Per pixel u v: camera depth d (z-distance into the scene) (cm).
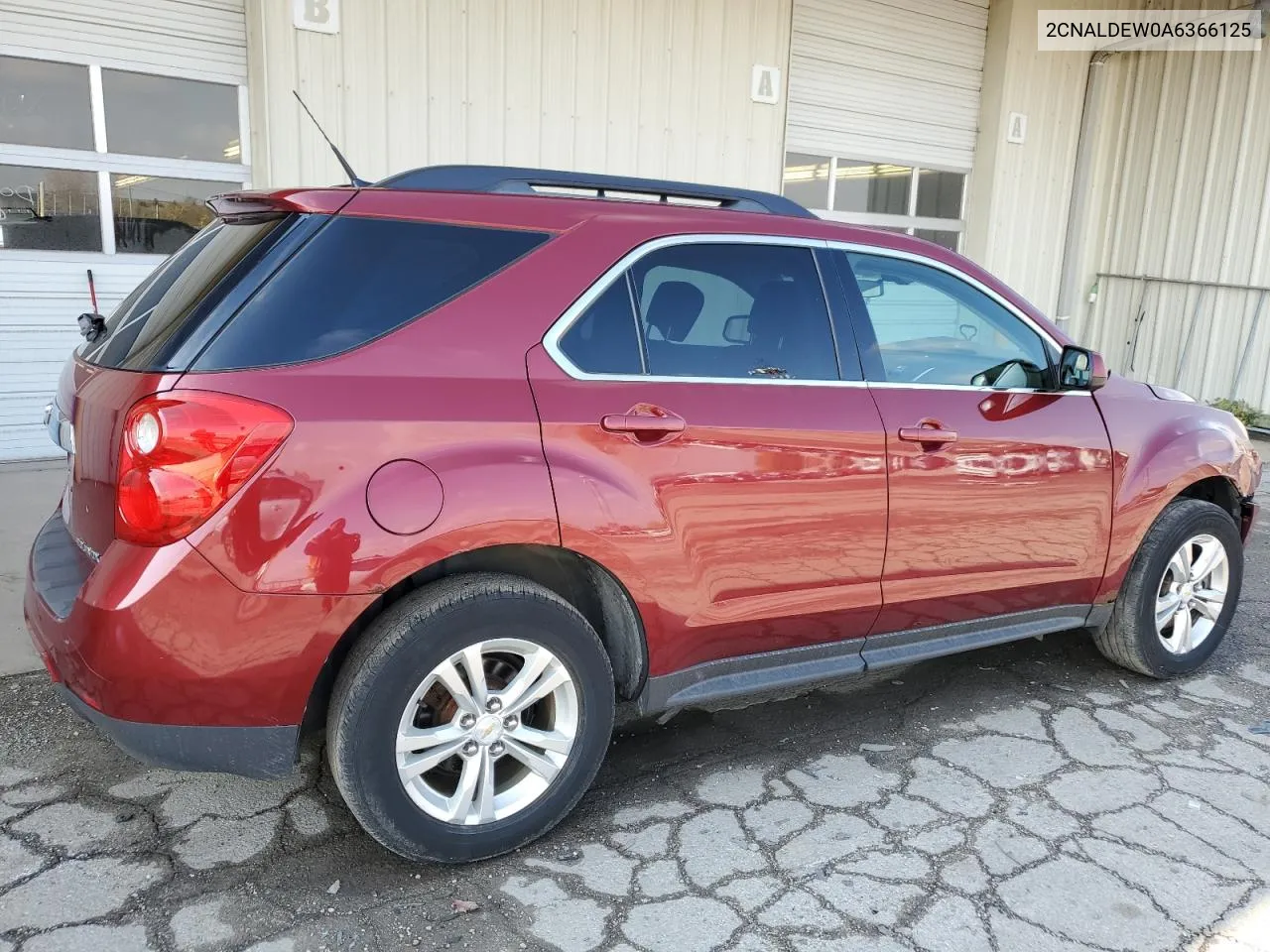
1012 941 231
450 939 226
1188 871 261
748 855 263
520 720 254
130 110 600
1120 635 375
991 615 342
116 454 217
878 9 902
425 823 241
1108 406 356
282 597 217
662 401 265
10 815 269
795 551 287
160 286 261
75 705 226
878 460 297
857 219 953
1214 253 1022
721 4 781
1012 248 1059
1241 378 1009
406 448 228
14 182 576
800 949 226
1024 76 1001
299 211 242
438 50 663
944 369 327
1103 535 352
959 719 350
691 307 279
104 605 212
